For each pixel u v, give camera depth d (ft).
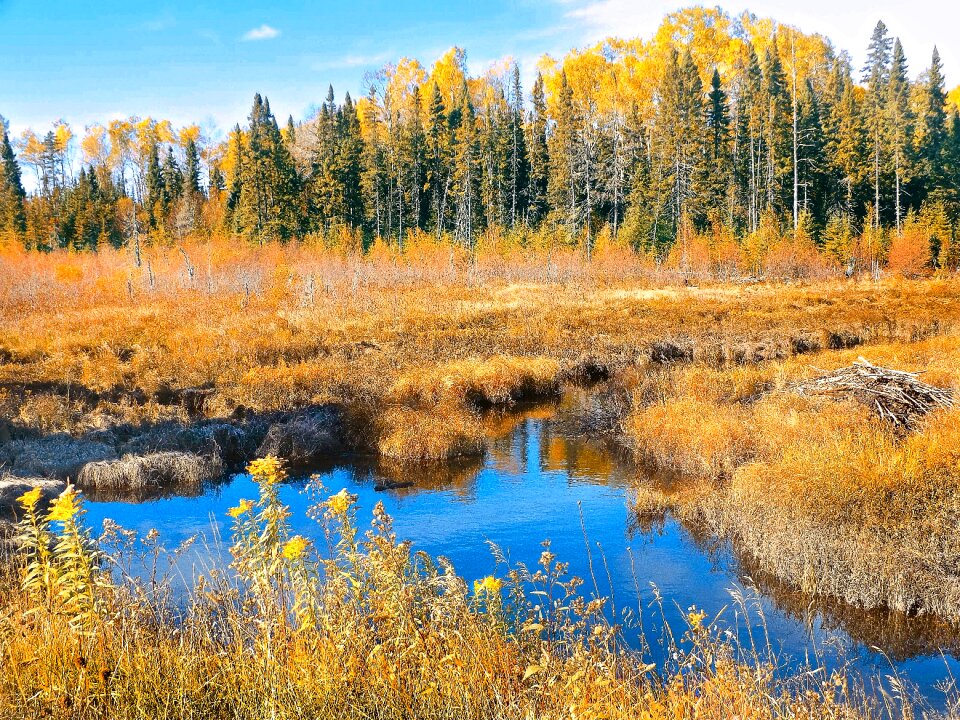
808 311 97.09
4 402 45.06
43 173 331.77
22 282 125.59
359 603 14.42
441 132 268.41
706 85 283.59
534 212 239.30
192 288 122.11
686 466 37.93
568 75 298.35
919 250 161.79
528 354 68.39
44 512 28.91
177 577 22.49
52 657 12.14
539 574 17.93
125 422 43.55
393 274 147.95
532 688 12.01
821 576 23.89
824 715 14.52
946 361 53.21
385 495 34.99
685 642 20.25
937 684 18.57
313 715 11.28
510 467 39.68
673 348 72.02
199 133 354.74
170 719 11.49
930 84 271.69
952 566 22.89
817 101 240.32
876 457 30.63
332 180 237.45
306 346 67.56
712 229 190.08
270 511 14.57
